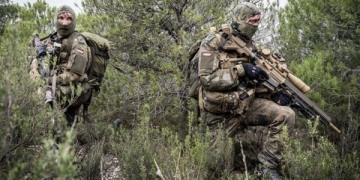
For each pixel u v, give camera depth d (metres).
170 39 6.48
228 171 4.16
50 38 4.84
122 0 6.39
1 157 2.64
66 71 4.62
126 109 6.02
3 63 2.96
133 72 6.37
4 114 2.59
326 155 4.04
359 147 4.85
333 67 5.61
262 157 4.41
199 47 4.71
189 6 6.52
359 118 5.15
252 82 4.41
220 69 4.37
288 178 4.23
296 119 5.53
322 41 6.02
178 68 6.01
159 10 6.59
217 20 6.33
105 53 5.07
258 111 4.49
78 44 4.67
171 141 4.14
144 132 4.27
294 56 6.33
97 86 5.09
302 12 6.25
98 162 4.02
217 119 4.55
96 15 6.62
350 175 4.00
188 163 3.72
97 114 5.85
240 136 5.42
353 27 5.68
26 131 2.85
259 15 4.48
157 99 5.84
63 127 3.27
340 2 5.50
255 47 4.68
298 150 3.93
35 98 3.16
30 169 2.81
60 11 4.71
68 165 2.10
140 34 6.30
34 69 4.18
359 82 5.32
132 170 3.88
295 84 4.57
